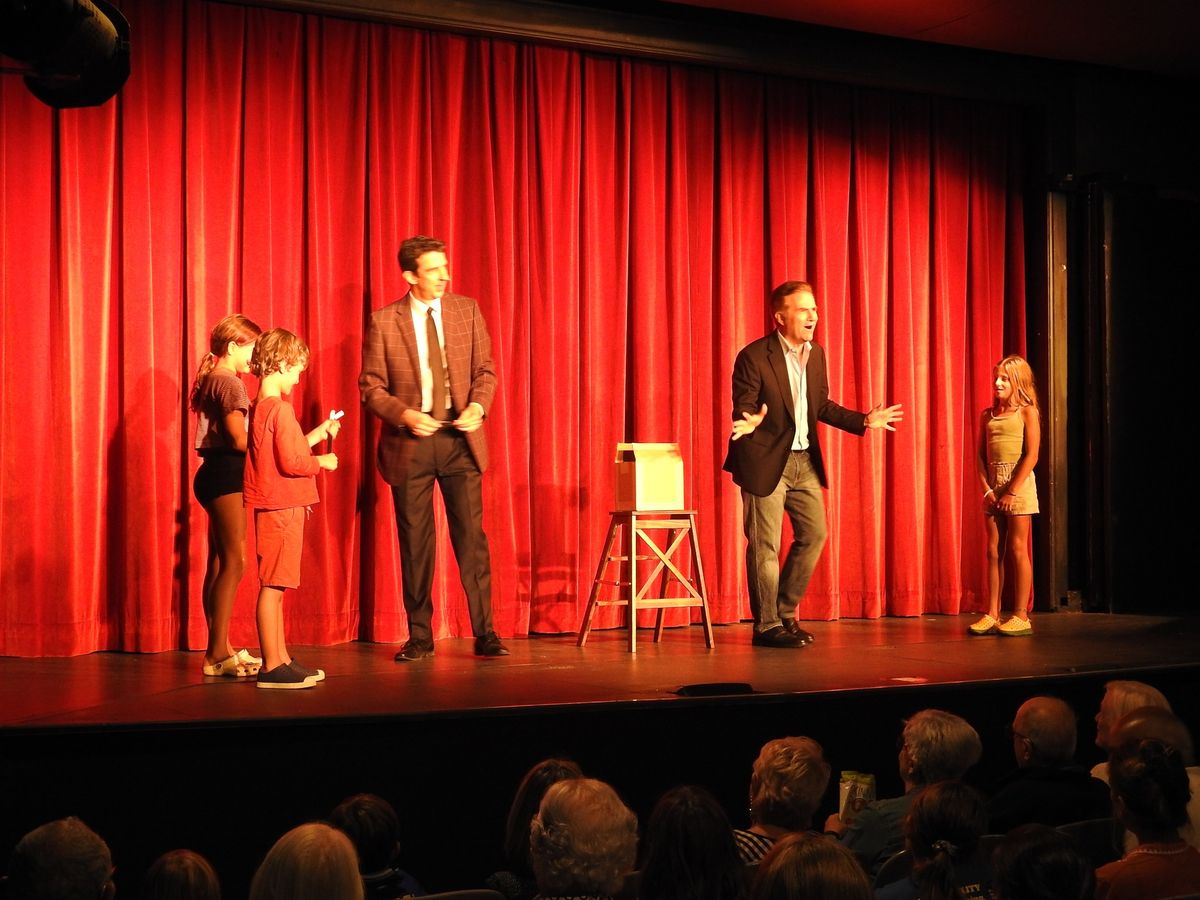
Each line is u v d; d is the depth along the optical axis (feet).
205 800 10.73
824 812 12.67
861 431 16.52
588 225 18.67
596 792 6.23
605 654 15.67
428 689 12.59
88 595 15.79
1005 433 17.93
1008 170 21.57
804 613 19.99
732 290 19.49
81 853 5.97
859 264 20.40
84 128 15.94
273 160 16.88
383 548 17.12
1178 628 18.63
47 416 15.71
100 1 11.07
